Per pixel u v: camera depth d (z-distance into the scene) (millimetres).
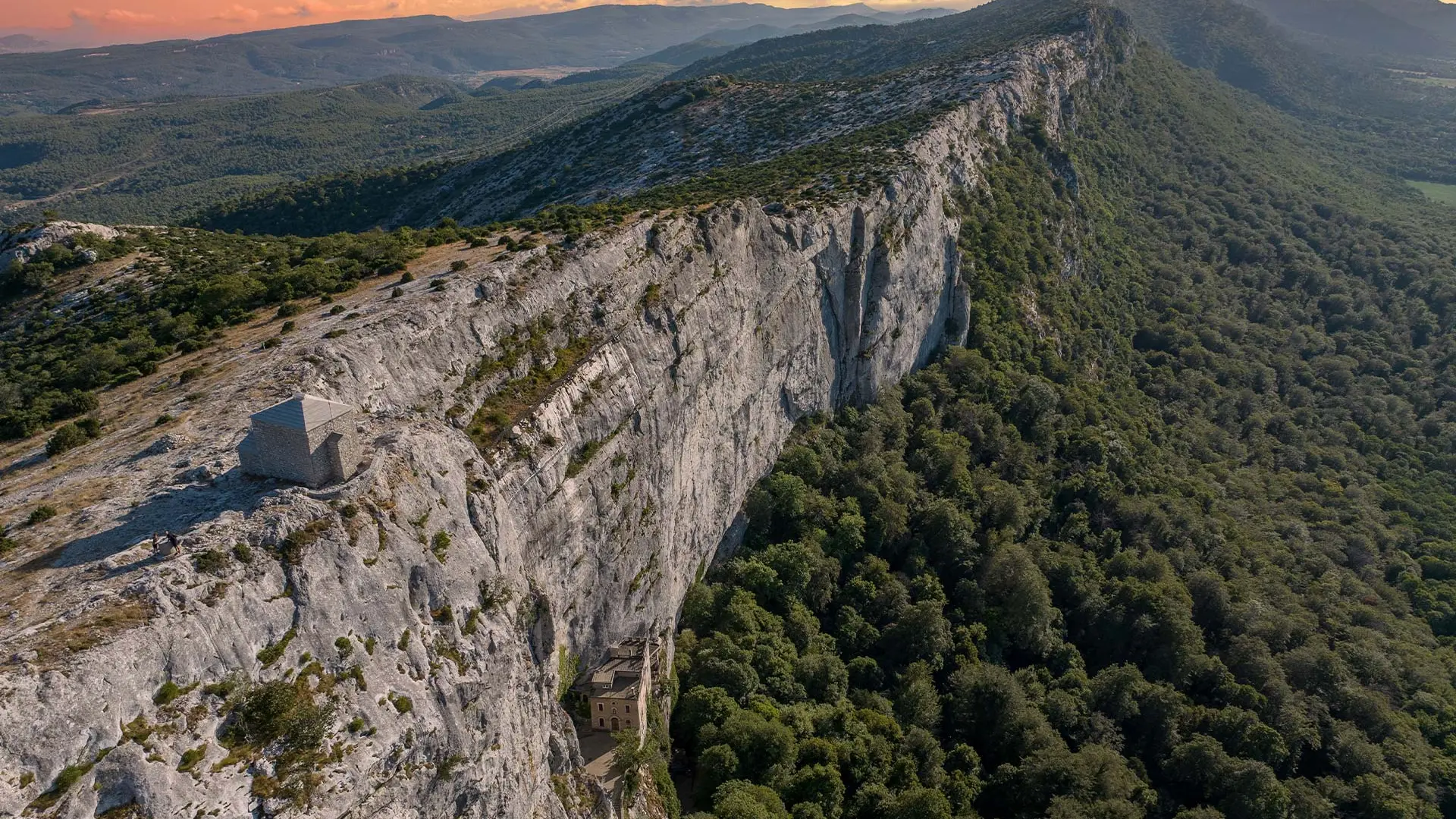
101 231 97562
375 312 57656
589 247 72000
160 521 36688
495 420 54562
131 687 28812
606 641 64438
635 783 58344
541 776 47125
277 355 53125
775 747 65688
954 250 129500
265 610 33812
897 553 100250
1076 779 72000
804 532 94062
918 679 81000
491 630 43406
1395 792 75438
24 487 42312
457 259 71938
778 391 99125
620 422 65062
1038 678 87812
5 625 29672
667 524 73688
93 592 31250
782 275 96000
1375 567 112562
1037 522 108188
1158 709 83188
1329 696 86812
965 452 112375
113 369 61250
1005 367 129125
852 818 66438
